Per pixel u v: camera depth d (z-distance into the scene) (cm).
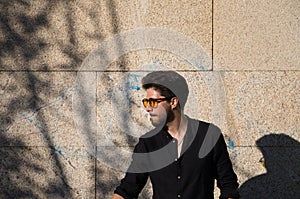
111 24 460
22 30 461
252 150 459
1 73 461
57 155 461
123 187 360
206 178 352
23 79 461
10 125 461
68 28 460
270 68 459
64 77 461
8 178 462
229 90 459
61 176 461
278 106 459
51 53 461
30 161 462
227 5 459
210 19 459
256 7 458
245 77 459
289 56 459
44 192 462
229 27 459
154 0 459
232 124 459
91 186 461
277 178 460
